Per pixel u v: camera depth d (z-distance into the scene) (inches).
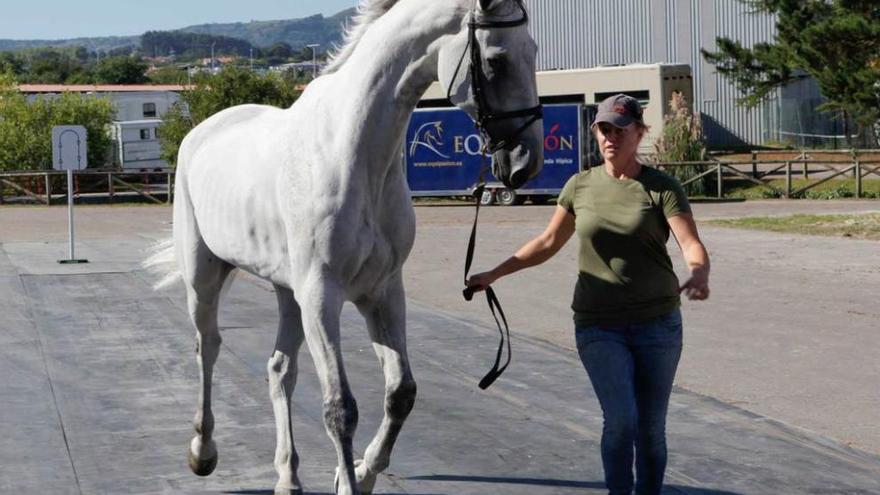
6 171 1720.0
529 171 192.7
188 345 424.2
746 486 244.2
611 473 196.7
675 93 1454.2
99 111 1984.5
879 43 1074.1
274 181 213.9
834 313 483.2
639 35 2068.2
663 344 199.9
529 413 313.3
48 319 489.1
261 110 253.8
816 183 1318.9
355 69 205.8
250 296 562.3
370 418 308.0
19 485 247.6
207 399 251.3
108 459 268.5
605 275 200.5
